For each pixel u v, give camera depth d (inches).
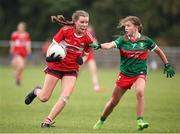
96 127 1147.9
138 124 1095.0
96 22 4685.0
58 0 4803.2
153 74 3491.6
